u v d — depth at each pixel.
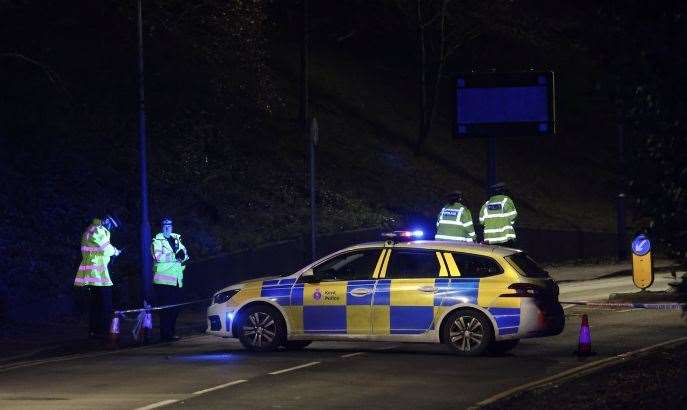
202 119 76.75
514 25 122.62
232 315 38.50
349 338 37.28
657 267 66.50
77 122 70.38
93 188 63.56
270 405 26.98
